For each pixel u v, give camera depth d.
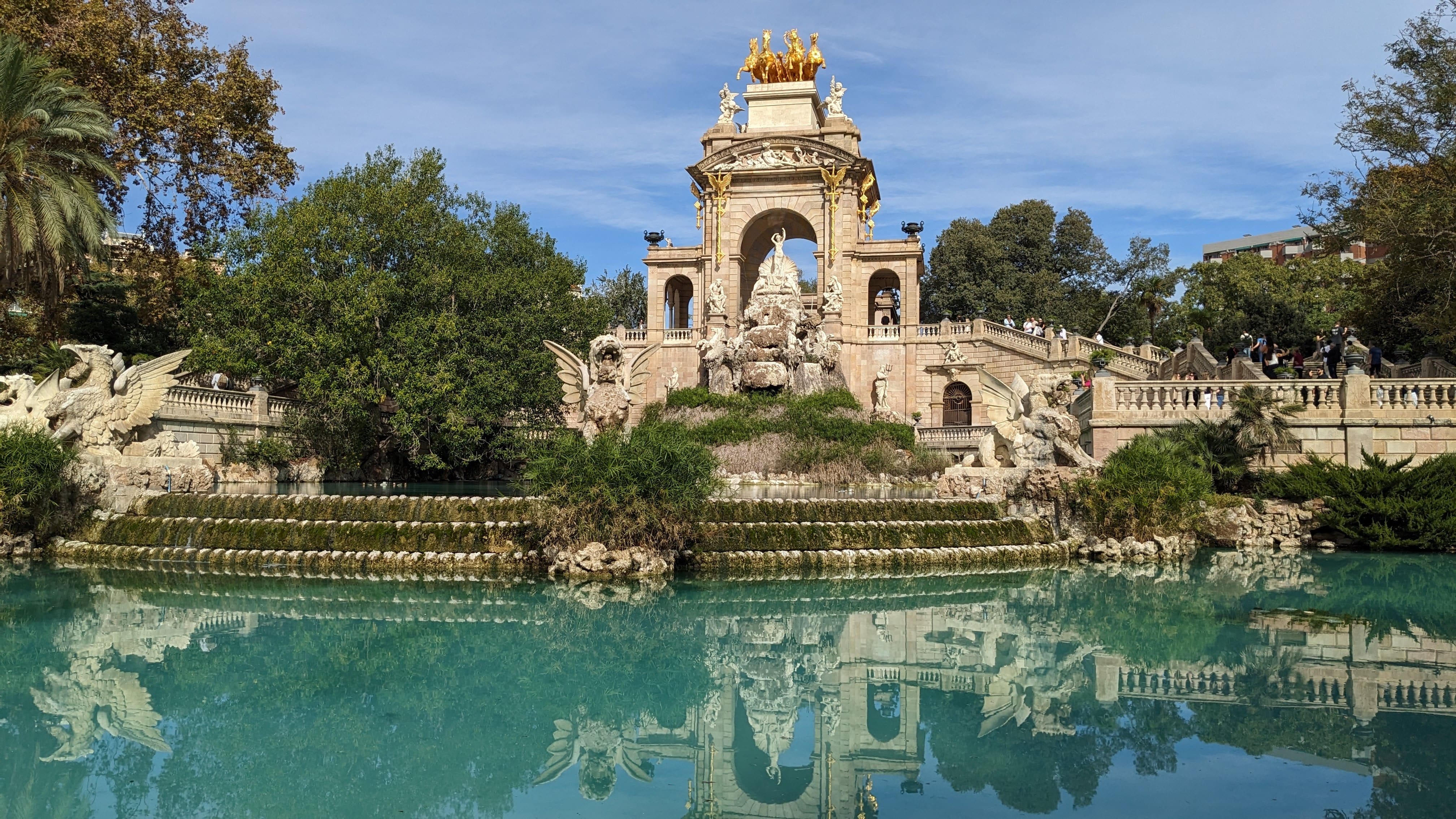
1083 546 23.78
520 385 41.81
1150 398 27.73
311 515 22.48
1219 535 24.62
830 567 21.44
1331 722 10.74
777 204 63.31
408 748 10.15
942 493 26.05
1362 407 25.64
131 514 23.67
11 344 37.22
